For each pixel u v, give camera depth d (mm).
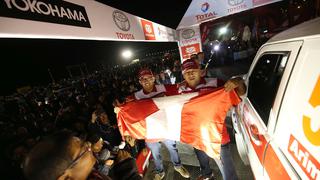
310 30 1264
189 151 3863
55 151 877
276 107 1438
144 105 2676
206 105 2305
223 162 2404
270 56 1883
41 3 2311
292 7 9664
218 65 15461
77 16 2832
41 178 853
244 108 2379
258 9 12180
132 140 3174
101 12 3404
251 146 1971
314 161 990
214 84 2559
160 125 2633
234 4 6824
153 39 5535
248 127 2084
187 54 8250
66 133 985
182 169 3070
